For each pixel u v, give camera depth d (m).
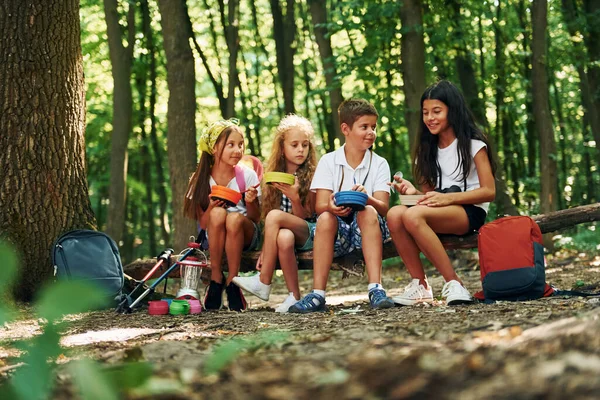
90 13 16.00
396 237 5.32
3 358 3.38
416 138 5.63
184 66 11.10
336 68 13.23
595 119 14.94
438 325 3.51
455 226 5.31
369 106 5.61
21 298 6.13
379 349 2.78
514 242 4.83
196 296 5.64
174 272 6.37
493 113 20.16
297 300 5.51
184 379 2.38
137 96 18.34
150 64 16.39
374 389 2.08
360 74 13.16
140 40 15.80
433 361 2.30
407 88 11.84
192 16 18.95
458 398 1.90
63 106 6.52
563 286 6.82
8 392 1.41
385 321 4.08
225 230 5.75
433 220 5.23
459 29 13.23
